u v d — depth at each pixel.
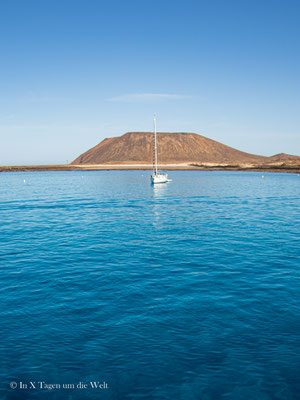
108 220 36.62
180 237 27.73
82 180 124.56
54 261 20.89
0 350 10.88
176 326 12.37
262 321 12.71
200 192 72.00
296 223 34.03
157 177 97.06
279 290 15.81
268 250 23.22
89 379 9.60
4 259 21.36
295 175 158.38
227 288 16.12
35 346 11.12
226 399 8.88
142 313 13.47
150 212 42.53
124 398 8.92
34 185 97.88
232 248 23.86
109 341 11.41
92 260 21.09
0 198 61.09
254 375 9.71
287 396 8.96
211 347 11.01
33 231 30.69
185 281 17.14
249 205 49.34
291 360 10.31
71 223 34.88
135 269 19.19
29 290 16.00
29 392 9.11
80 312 13.58
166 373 9.83
